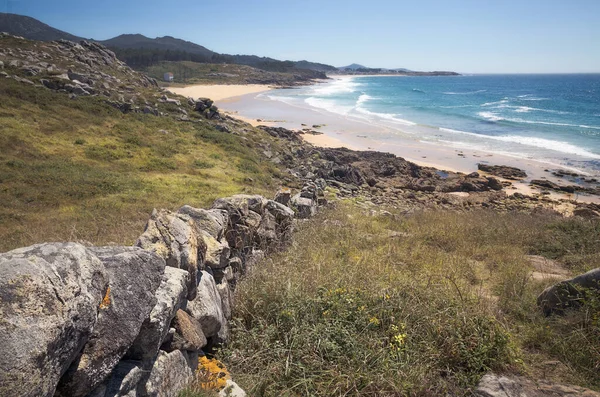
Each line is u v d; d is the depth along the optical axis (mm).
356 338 3891
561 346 4090
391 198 23438
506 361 3842
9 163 16891
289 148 33156
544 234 9164
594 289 4660
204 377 3211
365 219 10992
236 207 6074
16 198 13609
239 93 97812
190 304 3484
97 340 2074
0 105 23688
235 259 5348
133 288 2412
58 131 22828
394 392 3301
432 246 8156
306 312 4258
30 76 31234
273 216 7656
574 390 3473
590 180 26938
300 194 12188
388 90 121500
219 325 3803
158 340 2566
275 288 4711
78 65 40094
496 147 37094
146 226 3520
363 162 30609
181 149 25312
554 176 28250
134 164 20953
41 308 1697
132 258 2535
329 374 3477
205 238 4516
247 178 22141
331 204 13398
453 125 49375
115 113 28812
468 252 7816
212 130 31781
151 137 26328
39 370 1605
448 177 28016
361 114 59250
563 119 53969
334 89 125000
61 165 18125
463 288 5316
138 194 15922
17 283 1685
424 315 4340
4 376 1495
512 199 23438
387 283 5078
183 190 17469
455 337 4008
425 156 34312
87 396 2094
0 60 33406
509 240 8781
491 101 83562
